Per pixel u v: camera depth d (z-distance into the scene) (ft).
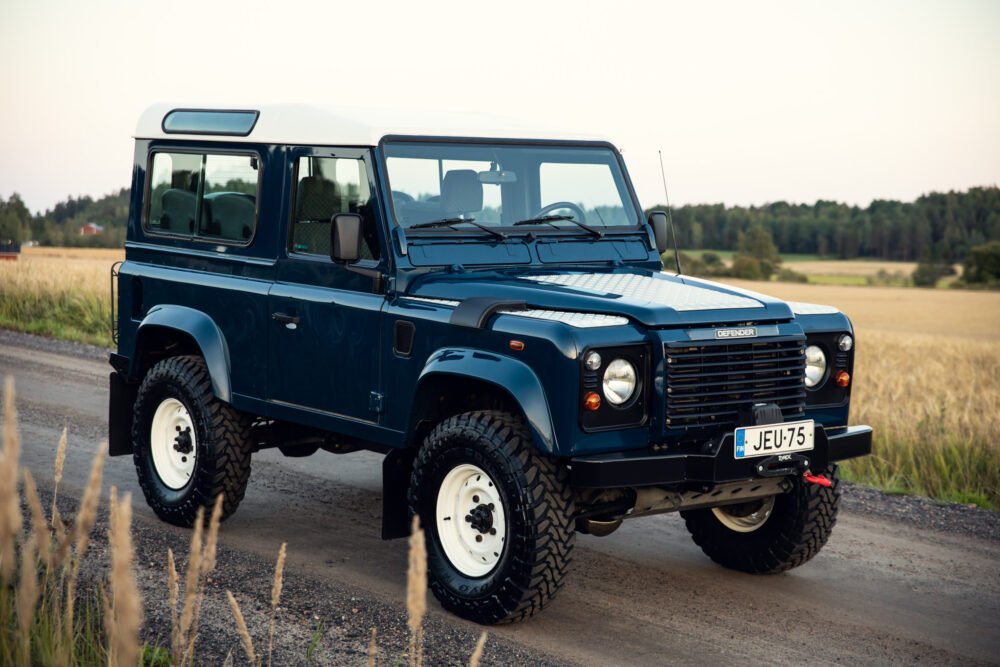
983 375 55.57
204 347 20.88
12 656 11.44
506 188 19.67
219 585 17.97
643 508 16.93
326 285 19.01
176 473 21.80
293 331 19.45
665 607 17.98
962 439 30.32
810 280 242.17
